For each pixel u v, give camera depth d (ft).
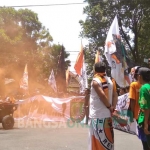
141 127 18.26
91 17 105.60
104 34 105.09
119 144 29.58
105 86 17.60
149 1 98.22
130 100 20.76
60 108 52.95
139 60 108.58
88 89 47.06
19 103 56.39
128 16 99.66
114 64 37.29
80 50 51.83
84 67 51.39
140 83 20.57
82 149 26.84
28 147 27.94
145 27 106.93
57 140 31.91
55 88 68.03
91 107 17.74
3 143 30.30
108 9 101.91
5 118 41.75
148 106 17.42
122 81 37.32
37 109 55.21
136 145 29.14
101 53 100.12
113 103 18.20
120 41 38.09
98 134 17.25
